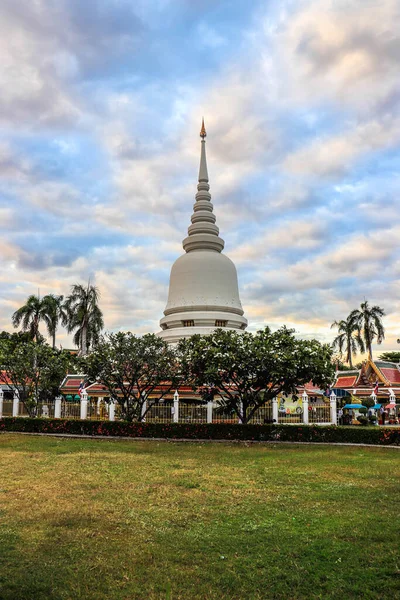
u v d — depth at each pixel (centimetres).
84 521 1083
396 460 2008
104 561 861
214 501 1270
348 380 5659
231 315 4662
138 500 1277
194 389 3216
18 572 816
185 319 4647
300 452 2280
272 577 799
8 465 1831
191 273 4797
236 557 882
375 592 748
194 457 2072
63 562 857
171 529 1034
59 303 6438
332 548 919
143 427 2939
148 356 3244
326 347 2945
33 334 6069
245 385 2988
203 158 5400
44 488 1420
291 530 1026
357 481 1538
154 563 854
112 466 1814
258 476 1616
